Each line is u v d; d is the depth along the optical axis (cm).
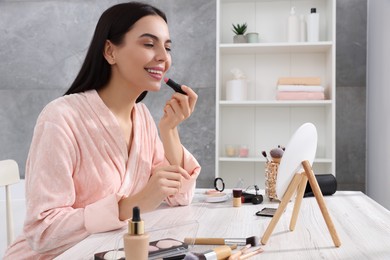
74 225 98
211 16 296
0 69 312
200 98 297
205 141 296
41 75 309
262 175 292
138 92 120
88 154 110
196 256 77
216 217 118
